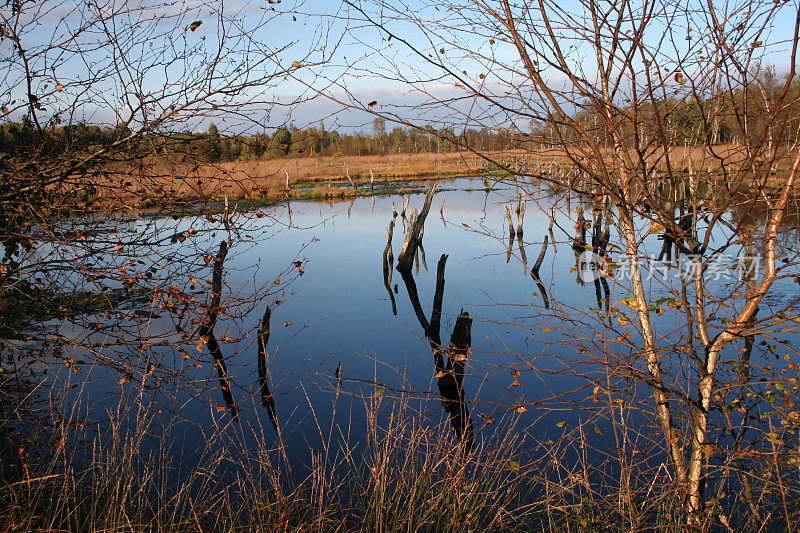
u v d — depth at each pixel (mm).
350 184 39844
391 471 4480
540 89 2623
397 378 7766
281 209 27672
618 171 2891
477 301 11945
